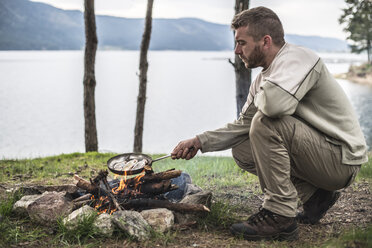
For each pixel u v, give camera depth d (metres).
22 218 2.29
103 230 2.00
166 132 33.97
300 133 1.89
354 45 46.78
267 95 1.79
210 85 96.50
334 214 2.53
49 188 2.69
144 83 7.33
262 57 2.00
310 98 1.94
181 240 2.00
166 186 2.35
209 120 42.97
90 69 6.52
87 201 2.35
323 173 1.99
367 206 2.67
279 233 1.97
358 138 2.00
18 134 33.06
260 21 1.95
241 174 4.05
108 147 25.31
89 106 6.62
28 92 77.12
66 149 25.62
